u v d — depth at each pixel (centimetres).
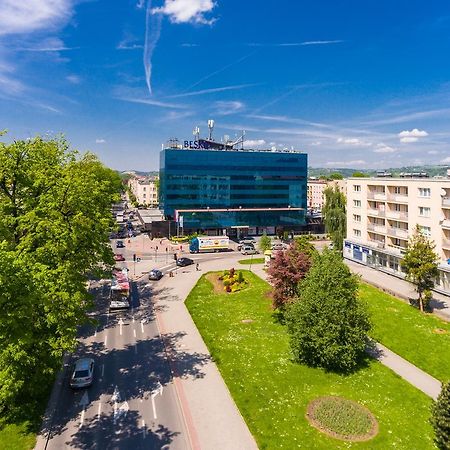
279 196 10950
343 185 14438
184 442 2284
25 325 2230
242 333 3872
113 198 4750
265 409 2584
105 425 2438
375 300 4944
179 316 4372
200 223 10281
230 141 11081
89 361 3025
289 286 4131
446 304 4753
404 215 5816
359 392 2817
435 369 3216
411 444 2256
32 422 2430
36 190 3119
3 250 2212
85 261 3353
